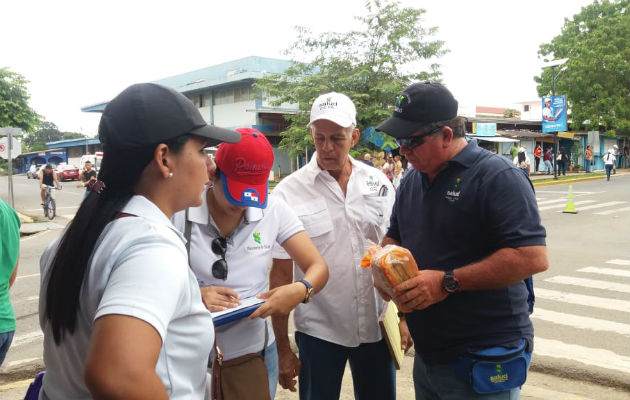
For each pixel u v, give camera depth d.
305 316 2.58
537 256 1.81
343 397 3.66
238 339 1.98
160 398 0.92
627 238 10.02
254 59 29.91
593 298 5.99
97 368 0.89
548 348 4.46
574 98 33.19
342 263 2.53
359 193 2.58
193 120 1.14
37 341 4.98
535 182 23.56
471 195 1.93
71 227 1.11
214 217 1.92
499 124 30.34
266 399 1.85
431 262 2.08
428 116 1.95
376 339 2.57
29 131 25.53
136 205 1.11
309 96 21.14
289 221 2.11
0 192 28.92
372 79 20.55
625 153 36.47
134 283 0.95
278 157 29.41
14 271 2.71
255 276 2.00
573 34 34.78
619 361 4.15
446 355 2.00
